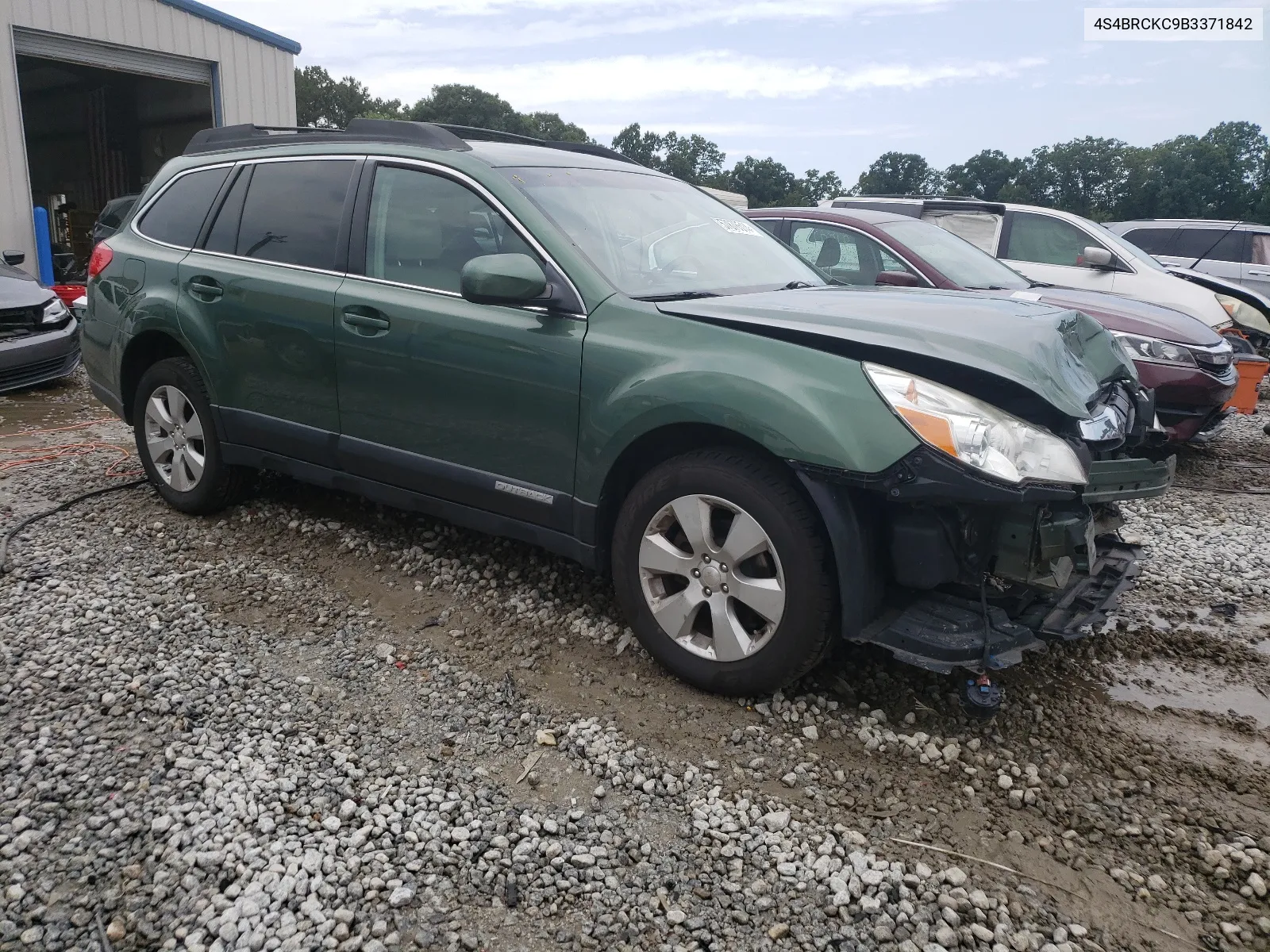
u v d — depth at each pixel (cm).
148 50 1483
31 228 1338
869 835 246
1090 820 256
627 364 308
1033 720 308
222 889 219
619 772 269
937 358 269
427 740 283
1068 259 866
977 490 254
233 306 421
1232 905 226
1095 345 325
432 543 437
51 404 782
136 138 2256
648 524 313
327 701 303
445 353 350
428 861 230
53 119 2436
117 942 202
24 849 229
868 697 314
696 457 301
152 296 456
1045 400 264
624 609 327
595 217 357
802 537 280
